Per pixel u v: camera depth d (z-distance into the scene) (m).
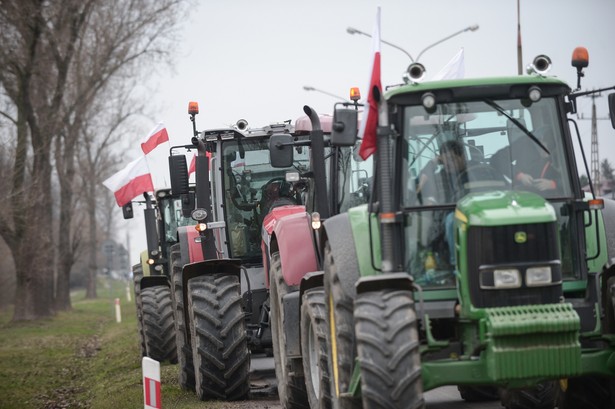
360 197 34.94
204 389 42.53
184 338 47.78
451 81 27.27
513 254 24.81
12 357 87.31
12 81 138.25
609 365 25.75
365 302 25.11
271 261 39.06
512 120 27.33
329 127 41.56
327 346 30.22
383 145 26.47
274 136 35.97
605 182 82.12
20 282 142.25
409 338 24.55
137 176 71.12
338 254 27.89
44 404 57.53
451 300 26.30
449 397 38.00
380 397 24.30
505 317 24.23
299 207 41.44
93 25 147.25
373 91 26.97
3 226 136.88
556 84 27.38
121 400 48.78
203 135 47.28
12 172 127.62
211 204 47.72
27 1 131.25
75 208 181.50
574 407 28.70
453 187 26.94
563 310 24.33
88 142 181.38
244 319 43.19
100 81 150.88
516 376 24.09
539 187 27.12
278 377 38.81
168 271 68.88
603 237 27.58
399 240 26.72
